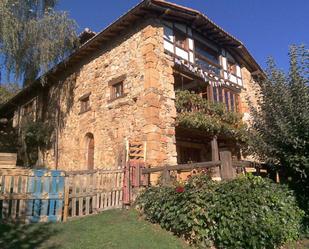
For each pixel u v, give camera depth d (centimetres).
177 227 567
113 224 617
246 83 1438
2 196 576
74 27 1248
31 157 1506
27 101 1791
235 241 498
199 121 1025
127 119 1005
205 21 1130
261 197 541
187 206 566
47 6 1246
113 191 752
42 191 624
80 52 1245
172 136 963
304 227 650
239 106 1359
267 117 710
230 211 518
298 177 678
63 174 656
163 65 1004
